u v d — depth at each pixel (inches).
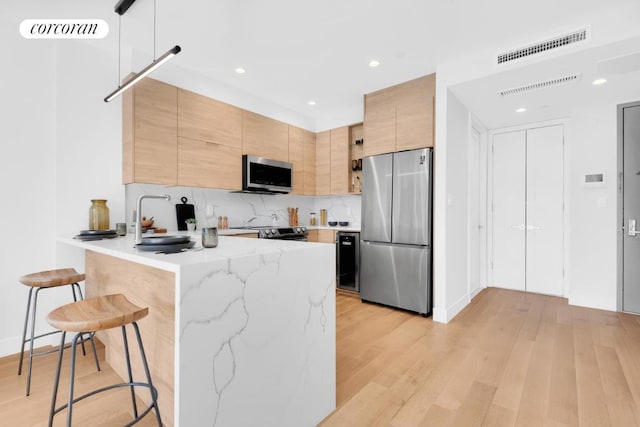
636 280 123.0
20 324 92.7
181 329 40.5
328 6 84.0
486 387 72.5
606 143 128.3
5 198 91.0
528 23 89.6
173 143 117.7
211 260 44.4
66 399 68.2
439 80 117.4
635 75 103.3
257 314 51.0
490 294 154.9
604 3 80.2
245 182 142.8
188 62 117.3
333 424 61.3
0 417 62.3
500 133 167.5
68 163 100.1
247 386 49.4
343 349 93.4
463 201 135.6
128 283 68.7
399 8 84.2
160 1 81.9
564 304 137.5
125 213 113.7
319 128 186.9
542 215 155.6
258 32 96.8
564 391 70.4
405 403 67.1
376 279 138.6
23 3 83.5
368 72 124.0
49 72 98.0
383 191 136.4
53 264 98.1
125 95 110.2
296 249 58.5
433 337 102.1
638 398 67.4
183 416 40.8
